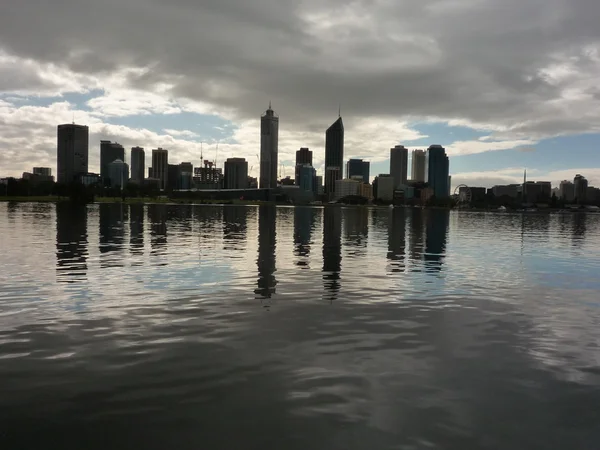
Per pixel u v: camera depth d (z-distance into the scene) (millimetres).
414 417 8484
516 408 8906
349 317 15430
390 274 24953
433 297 19016
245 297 18219
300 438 7695
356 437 7758
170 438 7637
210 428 7969
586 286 22172
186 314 15438
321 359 11352
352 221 98438
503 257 34688
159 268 25203
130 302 17078
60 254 30312
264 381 9953
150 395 9195
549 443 7660
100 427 7957
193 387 9594
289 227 68062
